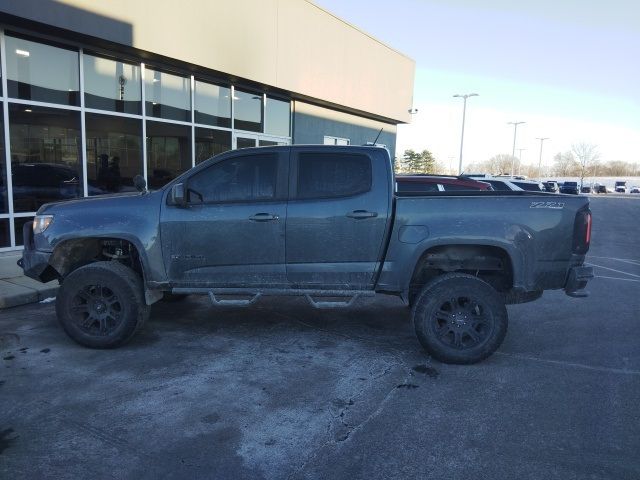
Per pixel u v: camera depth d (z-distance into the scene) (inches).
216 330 230.2
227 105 520.7
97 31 364.8
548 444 135.4
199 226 199.8
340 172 200.7
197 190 204.4
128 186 428.5
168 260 202.5
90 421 144.9
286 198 200.4
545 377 180.7
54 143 376.5
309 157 202.2
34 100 362.3
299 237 198.4
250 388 168.2
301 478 119.9
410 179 350.6
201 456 128.1
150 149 443.8
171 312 258.2
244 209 199.6
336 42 625.0
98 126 402.6
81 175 394.3
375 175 198.1
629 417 150.7
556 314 268.7
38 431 139.1
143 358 194.1
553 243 189.6
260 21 502.0
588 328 242.4
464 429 143.1
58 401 157.0
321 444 134.6
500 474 121.9
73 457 126.9
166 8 410.6
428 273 211.3
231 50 474.0
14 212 359.3
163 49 412.5
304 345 211.9
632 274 393.7
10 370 181.0
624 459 128.4
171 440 135.3
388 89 762.2
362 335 226.5
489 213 190.4
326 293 201.5
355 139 750.5
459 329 191.8
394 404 158.2
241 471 122.3
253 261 201.5
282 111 601.3
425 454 130.3
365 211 195.3
